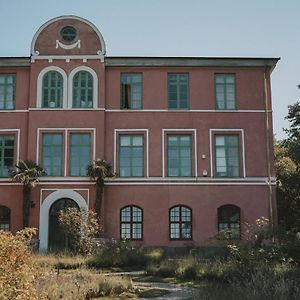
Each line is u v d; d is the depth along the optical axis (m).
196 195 31.80
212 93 33.06
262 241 23.91
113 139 32.28
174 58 33.00
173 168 32.25
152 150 32.22
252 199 31.91
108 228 31.17
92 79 32.69
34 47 32.78
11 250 9.17
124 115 32.56
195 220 31.48
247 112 32.97
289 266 18.12
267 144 32.59
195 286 17.75
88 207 31.05
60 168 31.58
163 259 23.98
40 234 30.56
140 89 33.12
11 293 8.60
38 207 30.95
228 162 32.44
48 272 17.09
